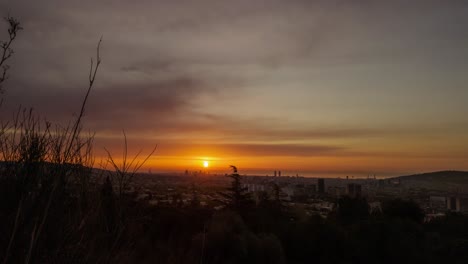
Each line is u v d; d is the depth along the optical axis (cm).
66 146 274
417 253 1420
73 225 256
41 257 235
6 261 208
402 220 1797
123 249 288
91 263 257
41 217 240
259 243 976
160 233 776
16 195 243
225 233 903
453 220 1967
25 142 262
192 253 738
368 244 1427
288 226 1341
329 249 1300
